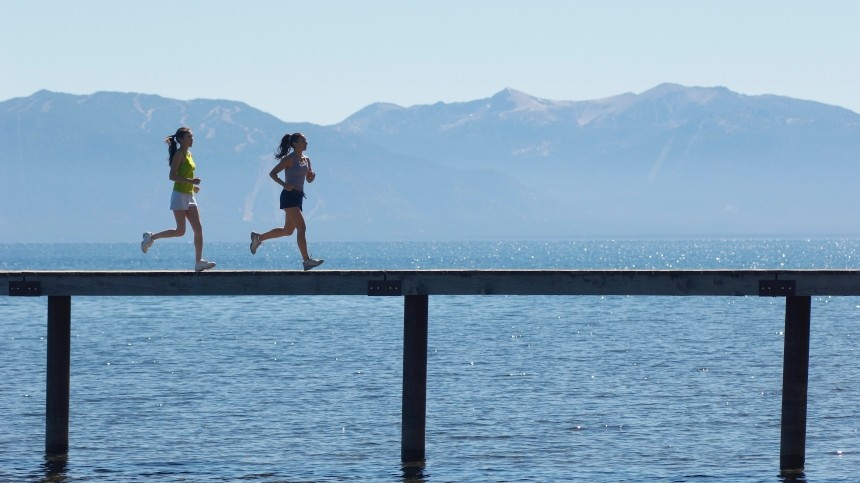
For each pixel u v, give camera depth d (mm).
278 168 36656
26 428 46531
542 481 38312
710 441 44781
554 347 78500
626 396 55375
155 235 35906
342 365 67875
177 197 35719
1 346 79375
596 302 131000
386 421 48812
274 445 44000
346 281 34844
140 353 74688
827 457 41719
